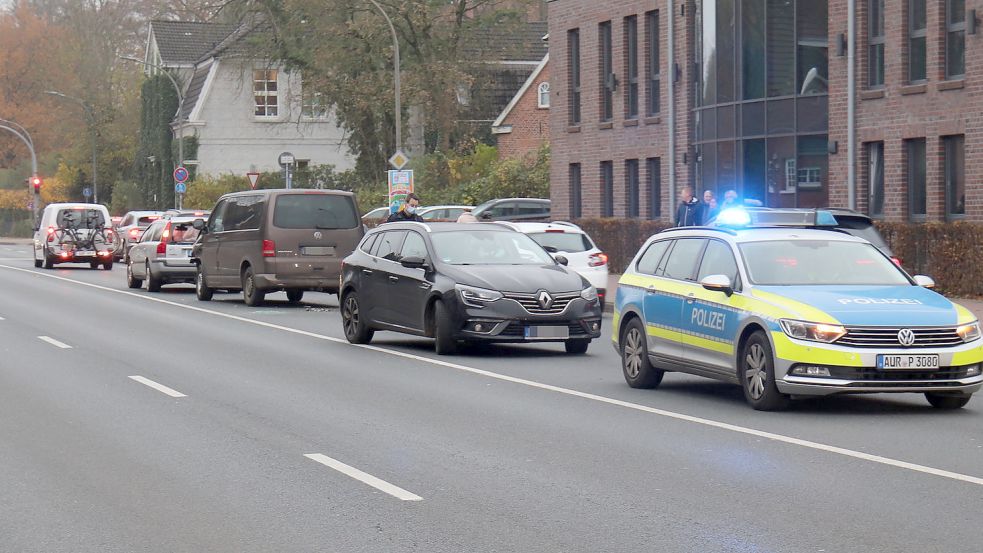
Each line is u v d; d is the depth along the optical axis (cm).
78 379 2738
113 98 15288
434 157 9962
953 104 4791
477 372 2855
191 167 12862
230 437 1995
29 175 16925
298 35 9906
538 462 1770
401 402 2380
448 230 3372
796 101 5547
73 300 5334
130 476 1691
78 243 8144
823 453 1816
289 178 8388
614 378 2748
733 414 2200
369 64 9750
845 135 5312
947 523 1384
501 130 11288
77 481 1659
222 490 1598
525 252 3372
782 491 1560
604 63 7181
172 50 13562
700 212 5294
